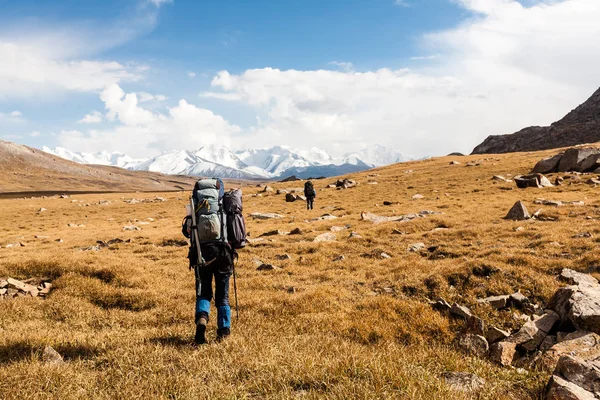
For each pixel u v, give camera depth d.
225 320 6.71
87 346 6.65
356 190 61.12
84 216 57.03
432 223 24.83
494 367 6.66
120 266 14.57
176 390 4.67
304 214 39.84
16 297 11.62
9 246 28.31
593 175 47.84
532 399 5.10
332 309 10.27
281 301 10.89
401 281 12.59
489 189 45.56
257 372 5.18
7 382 4.86
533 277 11.67
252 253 19.78
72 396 4.49
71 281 12.86
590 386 5.25
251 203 57.78
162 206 65.69
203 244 6.51
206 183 6.89
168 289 12.48
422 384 4.75
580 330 7.60
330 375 4.93
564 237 17.00
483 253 15.44
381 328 8.84
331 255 18.67
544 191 39.38
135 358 5.77
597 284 10.77
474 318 8.92
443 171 74.12
